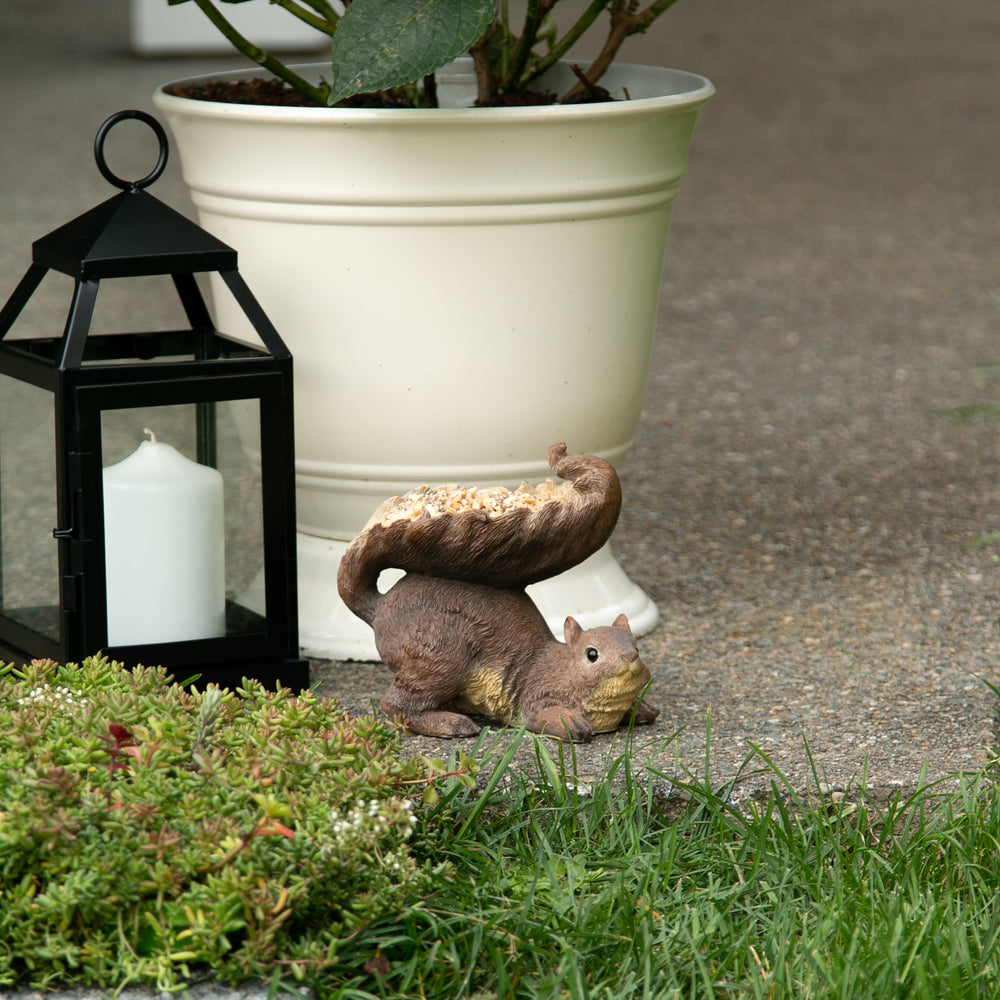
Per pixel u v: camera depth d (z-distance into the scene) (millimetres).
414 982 2834
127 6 22234
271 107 3898
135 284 8461
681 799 3422
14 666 3600
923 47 20000
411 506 3617
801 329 8664
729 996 2816
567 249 4078
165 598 3725
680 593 4926
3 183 11367
